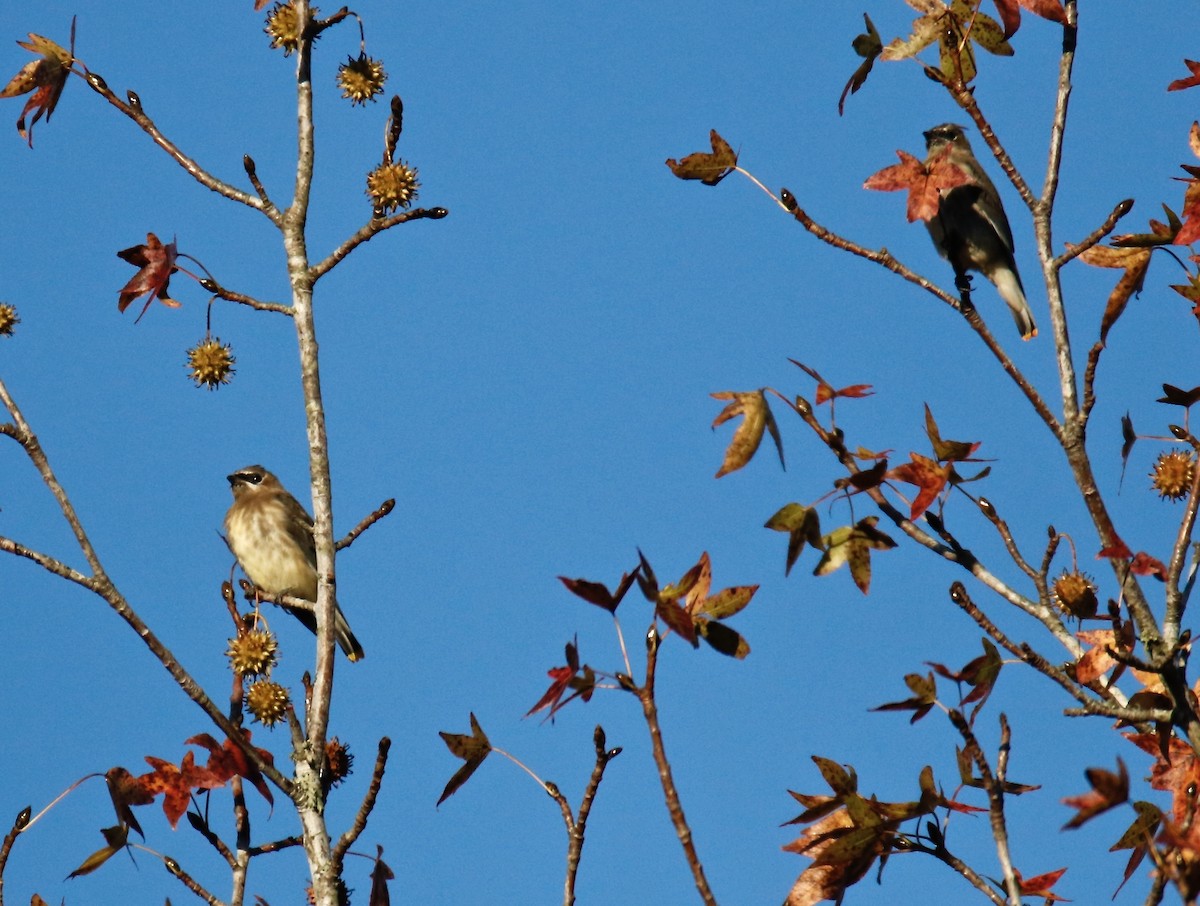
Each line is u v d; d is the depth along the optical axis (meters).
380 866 11.16
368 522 12.91
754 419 9.11
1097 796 6.51
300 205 13.56
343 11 13.74
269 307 13.17
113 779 11.30
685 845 8.05
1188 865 8.65
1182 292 10.80
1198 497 9.95
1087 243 10.61
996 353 10.59
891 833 9.27
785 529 9.84
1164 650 9.71
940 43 10.74
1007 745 9.30
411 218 13.41
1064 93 10.90
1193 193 10.63
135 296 13.03
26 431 11.98
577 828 9.30
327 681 12.09
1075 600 9.92
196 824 11.70
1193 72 10.59
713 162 10.98
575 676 8.30
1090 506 10.18
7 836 11.16
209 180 13.62
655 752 8.18
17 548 11.59
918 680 9.11
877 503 10.32
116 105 13.62
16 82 13.32
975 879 9.13
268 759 11.61
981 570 10.11
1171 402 10.80
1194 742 9.56
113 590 11.63
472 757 9.62
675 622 8.30
